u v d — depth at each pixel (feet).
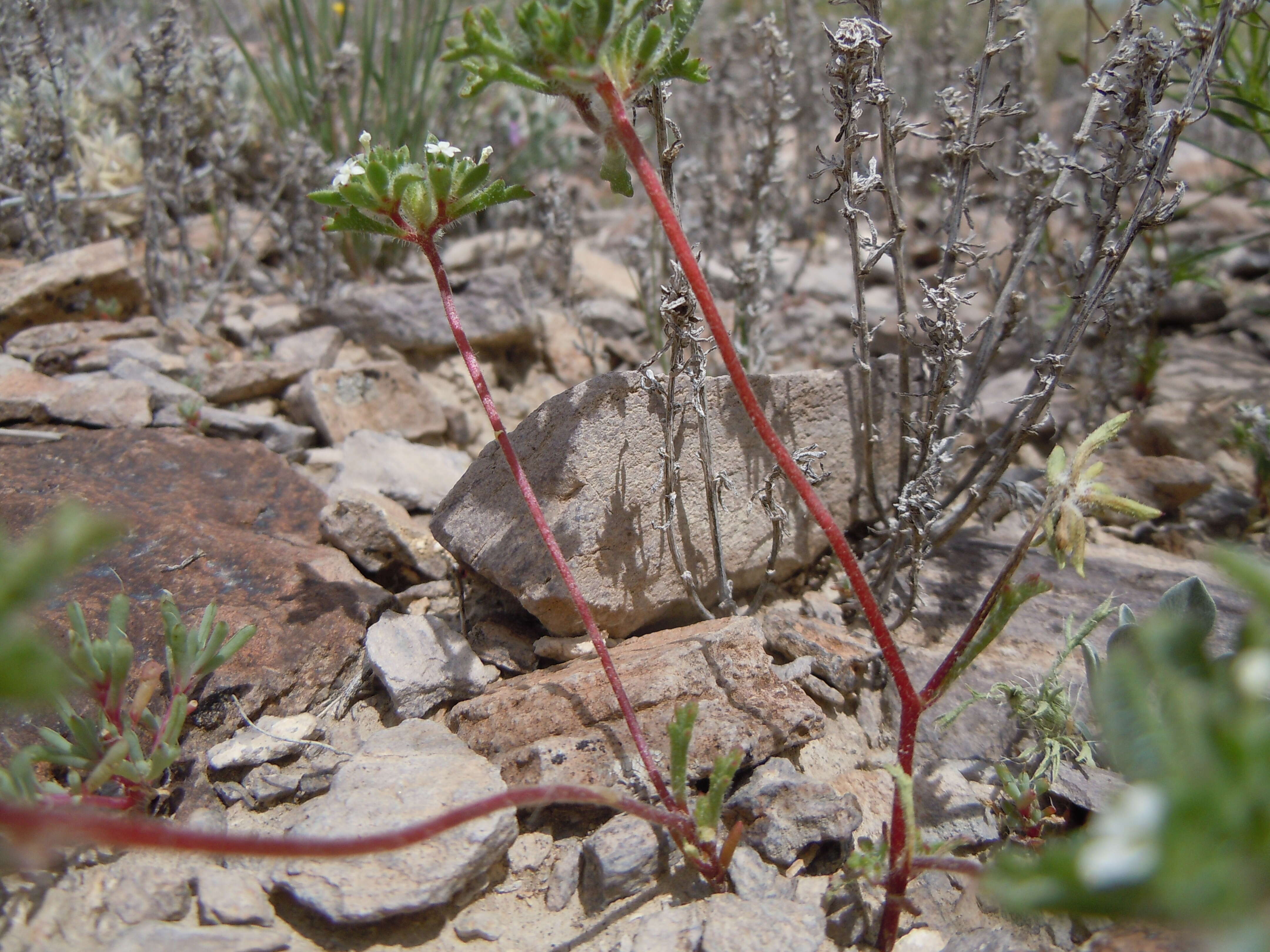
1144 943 5.44
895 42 21.66
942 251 9.09
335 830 6.32
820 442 9.13
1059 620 8.58
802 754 7.70
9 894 5.89
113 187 15.12
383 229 7.13
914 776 7.35
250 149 17.15
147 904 5.94
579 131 21.77
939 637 8.50
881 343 14.23
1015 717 7.53
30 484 9.24
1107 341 11.29
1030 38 13.07
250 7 20.68
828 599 9.16
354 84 17.85
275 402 12.19
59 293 12.56
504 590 8.50
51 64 13.15
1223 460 11.15
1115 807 3.40
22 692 2.98
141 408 10.84
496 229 17.75
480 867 6.27
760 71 12.63
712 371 11.82
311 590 8.47
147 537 8.72
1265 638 3.47
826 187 18.17
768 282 14.21
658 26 5.57
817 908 6.24
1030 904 3.35
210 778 7.17
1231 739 3.07
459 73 16.80
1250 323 14.19
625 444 8.06
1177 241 15.70
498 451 8.34
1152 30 7.90
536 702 7.30
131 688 7.25
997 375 13.51
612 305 14.69
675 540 8.20
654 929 6.02
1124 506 5.76
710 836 6.16
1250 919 2.91
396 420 12.06
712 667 7.48
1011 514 10.32
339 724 7.82
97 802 6.35
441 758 6.93
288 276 15.07
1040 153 9.16
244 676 7.63
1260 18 10.39
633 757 7.06
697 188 16.89
